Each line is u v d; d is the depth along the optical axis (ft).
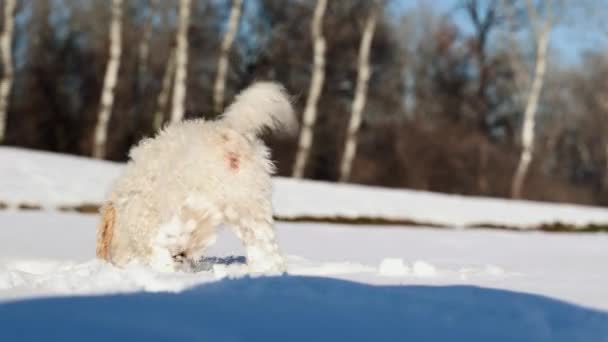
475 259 27.84
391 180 111.96
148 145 19.33
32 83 109.60
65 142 109.91
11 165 65.05
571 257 29.78
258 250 17.97
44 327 9.57
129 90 107.76
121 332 9.41
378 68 113.91
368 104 114.32
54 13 112.37
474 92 128.57
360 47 103.19
